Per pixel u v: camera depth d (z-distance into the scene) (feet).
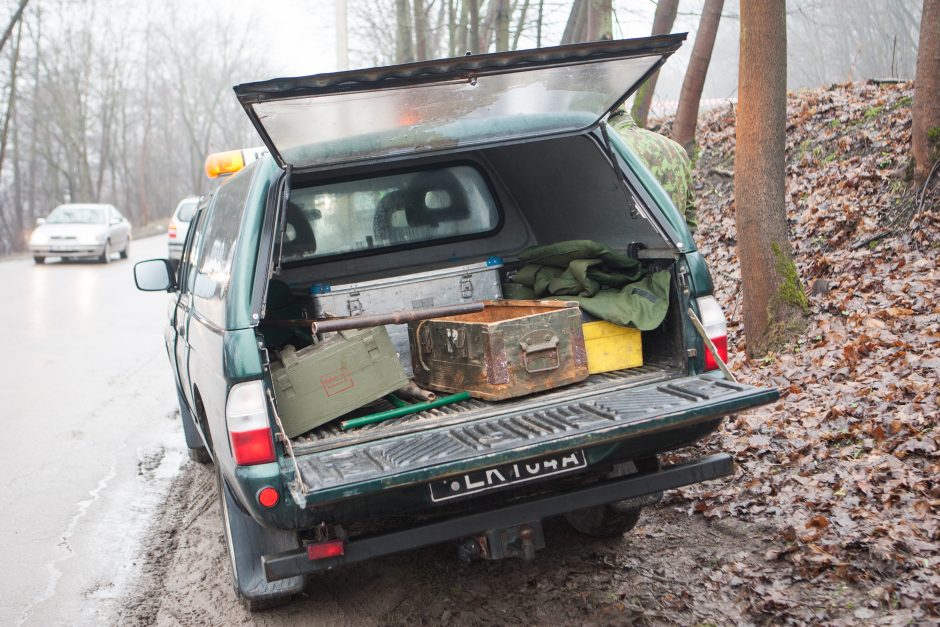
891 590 11.85
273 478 10.91
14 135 211.61
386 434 11.85
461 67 11.26
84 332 43.75
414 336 14.26
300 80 10.59
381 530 11.27
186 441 22.26
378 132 12.51
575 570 14.14
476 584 14.11
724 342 13.25
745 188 22.90
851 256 26.17
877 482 14.89
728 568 13.34
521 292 16.35
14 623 14.06
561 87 12.60
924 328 20.52
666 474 12.21
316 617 13.58
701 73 39.32
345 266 17.21
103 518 18.71
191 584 15.24
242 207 12.63
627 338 13.83
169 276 19.61
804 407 18.71
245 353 11.14
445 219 17.85
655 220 13.48
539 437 11.09
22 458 23.18
